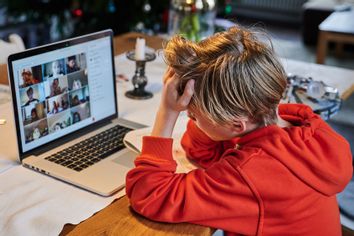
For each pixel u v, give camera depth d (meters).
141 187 0.99
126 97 1.71
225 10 3.29
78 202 1.07
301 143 0.97
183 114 1.54
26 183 1.14
